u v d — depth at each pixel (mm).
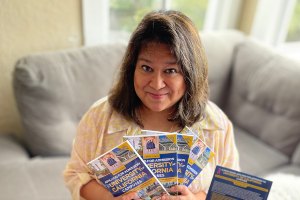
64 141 1533
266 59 1842
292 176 1405
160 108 829
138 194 798
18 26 1532
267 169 1634
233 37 2043
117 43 1662
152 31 769
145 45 776
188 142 786
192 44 796
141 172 774
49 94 1432
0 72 1596
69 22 1653
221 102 2064
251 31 2281
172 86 804
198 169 838
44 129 1475
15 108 1715
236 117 1975
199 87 856
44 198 1281
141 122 893
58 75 1452
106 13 1786
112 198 823
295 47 2244
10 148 1534
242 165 1635
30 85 1392
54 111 1468
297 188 1257
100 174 788
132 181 789
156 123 906
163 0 1953
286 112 1704
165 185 808
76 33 1706
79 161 906
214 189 782
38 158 1522
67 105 1496
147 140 779
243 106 1939
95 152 891
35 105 1430
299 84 1652
